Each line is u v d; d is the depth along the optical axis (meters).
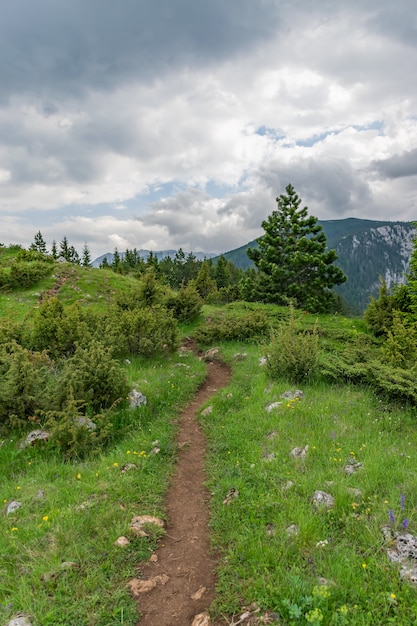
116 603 4.56
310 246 32.28
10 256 36.31
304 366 12.94
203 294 45.38
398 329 14.98
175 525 6.28
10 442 9.12
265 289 34.41
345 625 3.89
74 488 7.11
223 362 18.17
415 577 4.36
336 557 4.84
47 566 5.03
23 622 4.21
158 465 8.13
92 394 10.41
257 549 5.23
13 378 9.62
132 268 81.00
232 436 9.44
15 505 6.61
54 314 19.14
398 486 6.18
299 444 8.24
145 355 17.05
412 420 9.42
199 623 4.28
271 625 4.05
